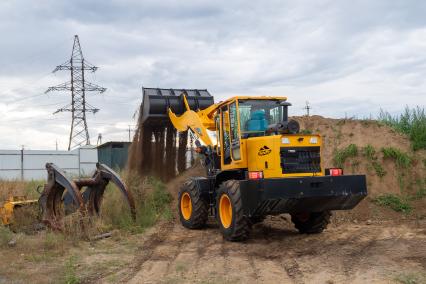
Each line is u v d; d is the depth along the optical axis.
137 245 9.38
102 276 7.03
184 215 11.72
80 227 9.70
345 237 9.75
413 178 13.23
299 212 9.50
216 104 11.65
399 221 11.78
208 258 8.11
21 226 10.13
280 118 10.66
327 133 15.60
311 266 7.26
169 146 15.62
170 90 14.71
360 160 14.00
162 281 6.68
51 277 6.84
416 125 14.95
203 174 15.12
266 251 8.59
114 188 12.47
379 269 6.75
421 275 6.34
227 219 9.89
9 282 6.55
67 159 36.75
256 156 9.70
